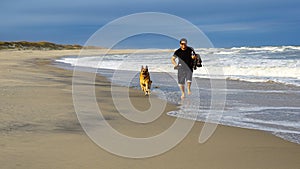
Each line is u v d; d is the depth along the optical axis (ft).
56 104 25.98
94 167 13.06
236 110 26.55
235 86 42.86
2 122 19.34
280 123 21.98
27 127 18.48
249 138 17.97
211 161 14.16
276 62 76.48
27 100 27.07
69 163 13.35
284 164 13.87
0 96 28.35
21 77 46.32
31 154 14.15
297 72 56.85
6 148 14.73
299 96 34.01
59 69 71.05
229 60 87.15
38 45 368.89
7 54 180.86
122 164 13.53
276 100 31.55
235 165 13.71
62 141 16.24
